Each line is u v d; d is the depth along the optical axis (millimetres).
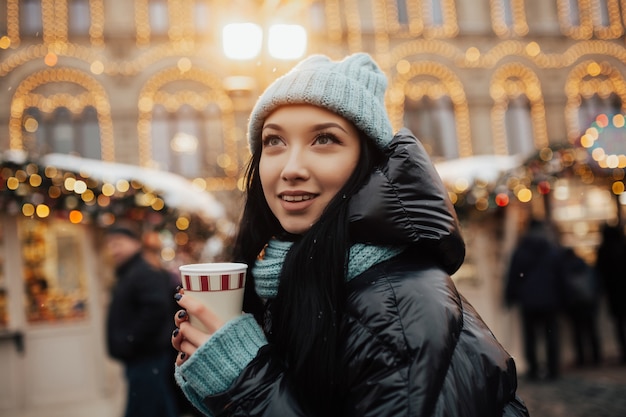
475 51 16234
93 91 14367
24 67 14062
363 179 1158
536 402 5824
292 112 1177
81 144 14289
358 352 998
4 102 13844
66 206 5641
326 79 1160
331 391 1035
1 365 5844
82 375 5988
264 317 1354
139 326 3965
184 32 14820
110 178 5973
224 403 1060
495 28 16453
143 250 4234
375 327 998
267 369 1074
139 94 14539
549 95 16469
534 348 6754
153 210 6070
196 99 14805
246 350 1103
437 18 16344
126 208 5875
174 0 14836
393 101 15742
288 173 1156
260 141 1321
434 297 1009
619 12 17000
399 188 1106
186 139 14695
